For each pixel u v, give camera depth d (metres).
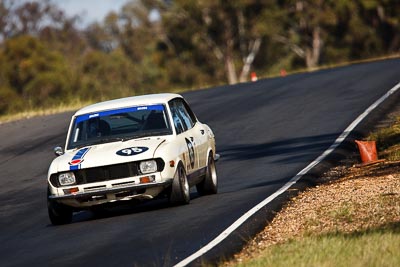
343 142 66.25
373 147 55.69
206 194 50.19
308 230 35.03
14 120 111.38
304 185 49.06
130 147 44.47
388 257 27.38
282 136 74.44
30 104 139.88
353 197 41.38
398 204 37.59
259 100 101.94
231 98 108.25
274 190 48.47
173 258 32.69
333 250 28.98
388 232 31.12
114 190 43.06
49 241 39.97
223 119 90.50
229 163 64.50
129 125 46.88
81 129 47.28
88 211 49.16
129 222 42.38
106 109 47.91
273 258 29.00
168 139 45.72
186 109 51.03
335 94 96.69
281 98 100.62
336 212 37.47
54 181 43.78
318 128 75.44
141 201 43.94
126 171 43.38
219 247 33.88
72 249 36.91
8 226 47.19
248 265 28.72
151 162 43.47
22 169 73.19
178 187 44.31
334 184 47.75
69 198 43.41
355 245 29.39
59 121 101.38
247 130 81.06
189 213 42.84
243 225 38.09
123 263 32.75
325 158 59.62
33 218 49.00
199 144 48.94
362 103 86.19
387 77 105.50
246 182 54.19
